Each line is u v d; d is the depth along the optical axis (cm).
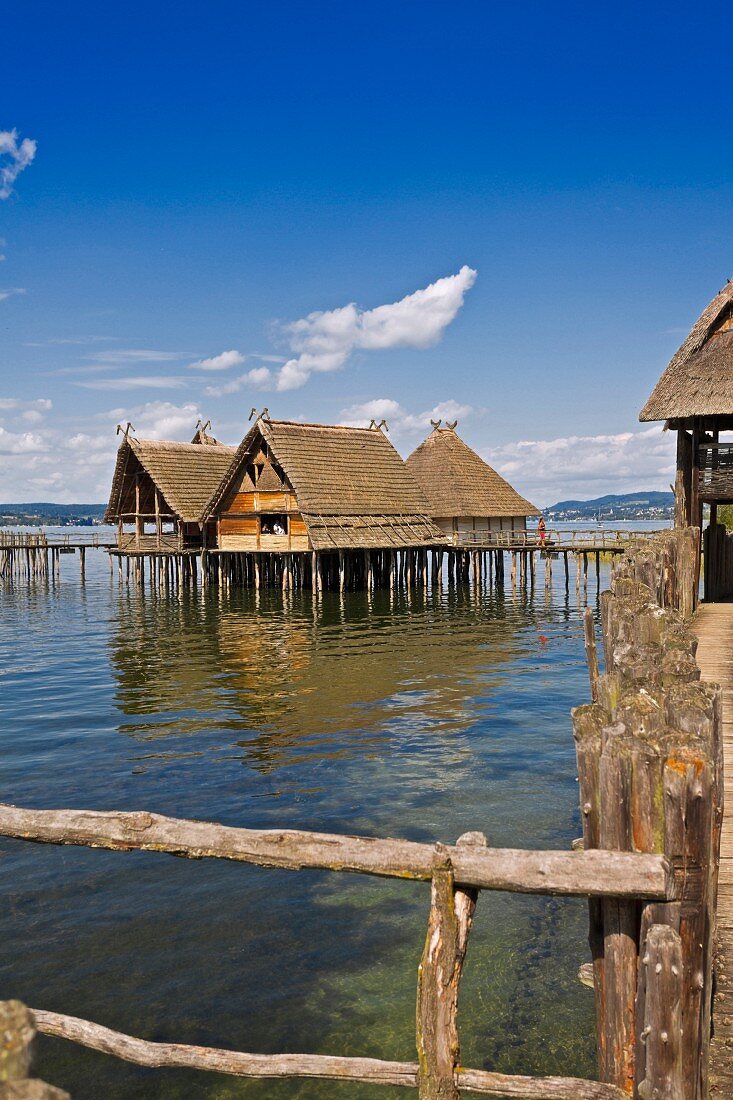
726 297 1844
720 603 1869
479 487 4875
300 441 4209
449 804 1141
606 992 366
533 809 1116
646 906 345
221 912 837
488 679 2086
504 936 773
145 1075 604
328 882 905
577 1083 366
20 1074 174
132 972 728
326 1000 684
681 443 1831
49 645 2788
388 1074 392
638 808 344
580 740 370
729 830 647
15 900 862
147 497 4741
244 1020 659
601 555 6969
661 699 415
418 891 881
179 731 1579
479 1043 612
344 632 2984
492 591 4547
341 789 1214
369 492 4356
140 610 3838
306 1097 577
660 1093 341
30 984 710
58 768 1334
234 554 4678
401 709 1758
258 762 1359
